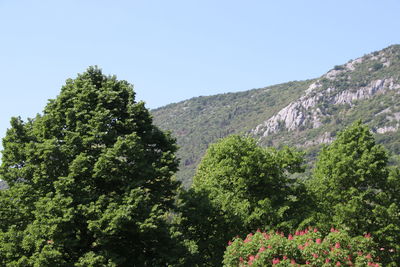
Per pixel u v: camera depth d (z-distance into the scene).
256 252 19.55
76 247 21.39
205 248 26.06
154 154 25.56
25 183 22.28
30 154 22.12
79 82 24.86
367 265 19.23
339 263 18.50
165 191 25.56
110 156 21.11
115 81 26.36
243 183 27.00
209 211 25.50
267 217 25.95
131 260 22.11
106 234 20.06
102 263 19.67
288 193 28.52
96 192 22.48
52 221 19.25
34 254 19.50
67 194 20.70
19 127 23.78
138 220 20.75
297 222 25.56
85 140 21.77
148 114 26.00
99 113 22.70
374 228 26.58
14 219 22.16
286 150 29.12
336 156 28.70
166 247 22.47
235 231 26.06
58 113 23.56
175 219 27.66
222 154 29.95
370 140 29.25
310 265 18.48
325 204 28.70
